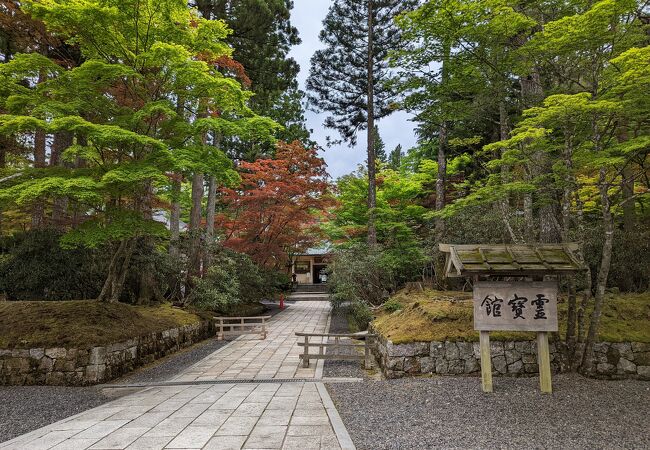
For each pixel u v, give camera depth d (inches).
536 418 177.9
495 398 206.2
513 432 163.2
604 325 260.1
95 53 318.3
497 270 215.3
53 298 386.9
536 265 218.2
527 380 236.1
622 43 230.1
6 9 410.3
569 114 217.9
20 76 288.4
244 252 646.5
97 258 412.8
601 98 221.1
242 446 152.8
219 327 497.4
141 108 319.3
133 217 300.7
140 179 271.1
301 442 156.4
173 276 501.7
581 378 232.8
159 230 305.0
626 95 212.8
